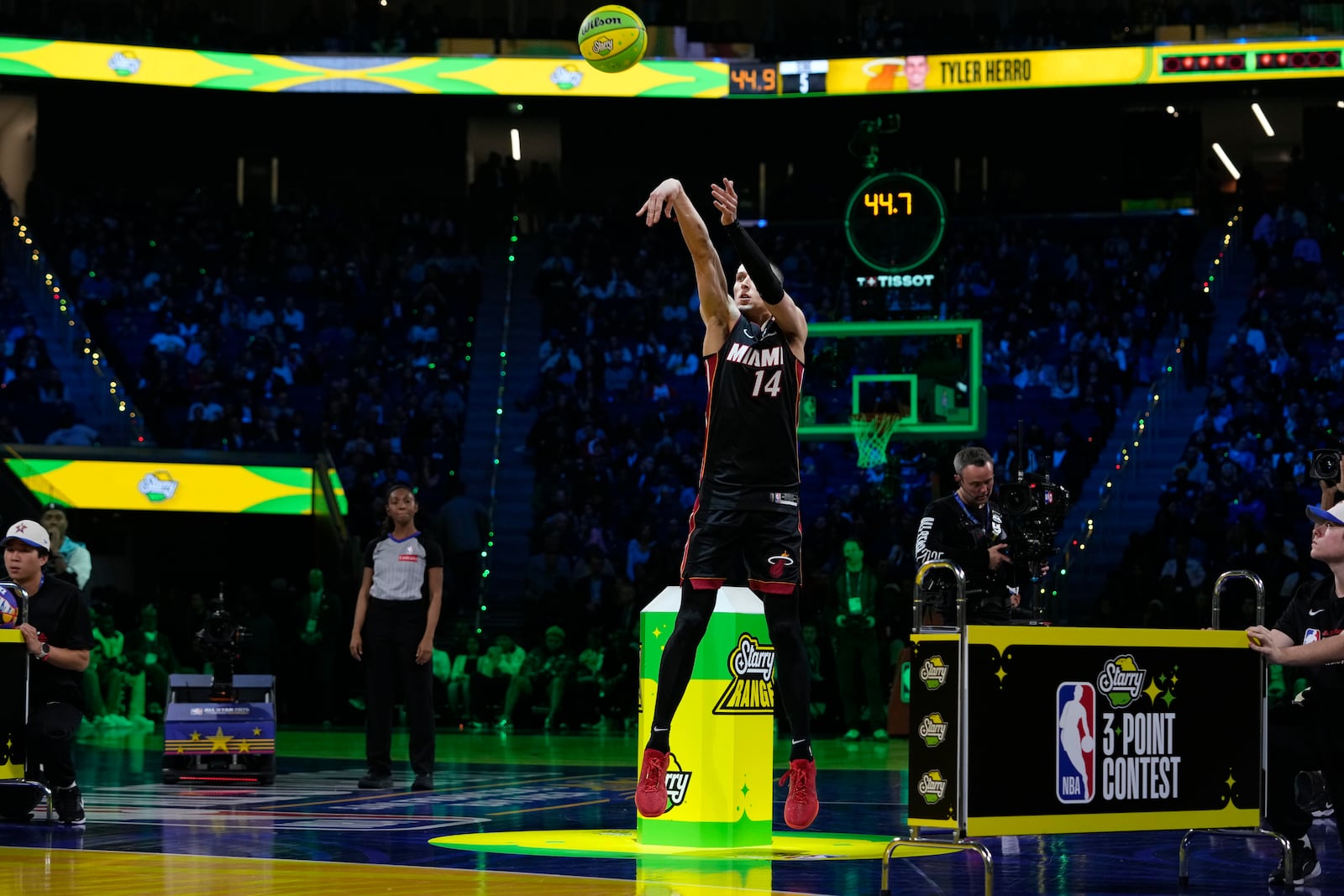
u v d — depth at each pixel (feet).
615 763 49.11
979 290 104.12
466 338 105.40
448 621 81.30
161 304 103.96
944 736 20.76
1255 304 98.02
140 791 38.24
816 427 73.41
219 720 40.32
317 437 95.09
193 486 83.15
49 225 106.93
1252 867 25.07
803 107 111.65
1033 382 96.32
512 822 30.86
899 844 21.02
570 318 106.42
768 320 23.89
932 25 108.17
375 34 104.68
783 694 23.72
